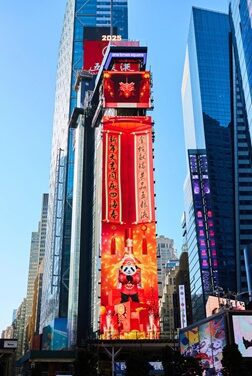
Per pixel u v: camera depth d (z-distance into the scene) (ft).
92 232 596.29
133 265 393.50
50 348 608.60
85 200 637.30
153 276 391.24
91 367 233.76
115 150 434.30
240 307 321.93
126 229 407.03
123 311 375.04
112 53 511.40
